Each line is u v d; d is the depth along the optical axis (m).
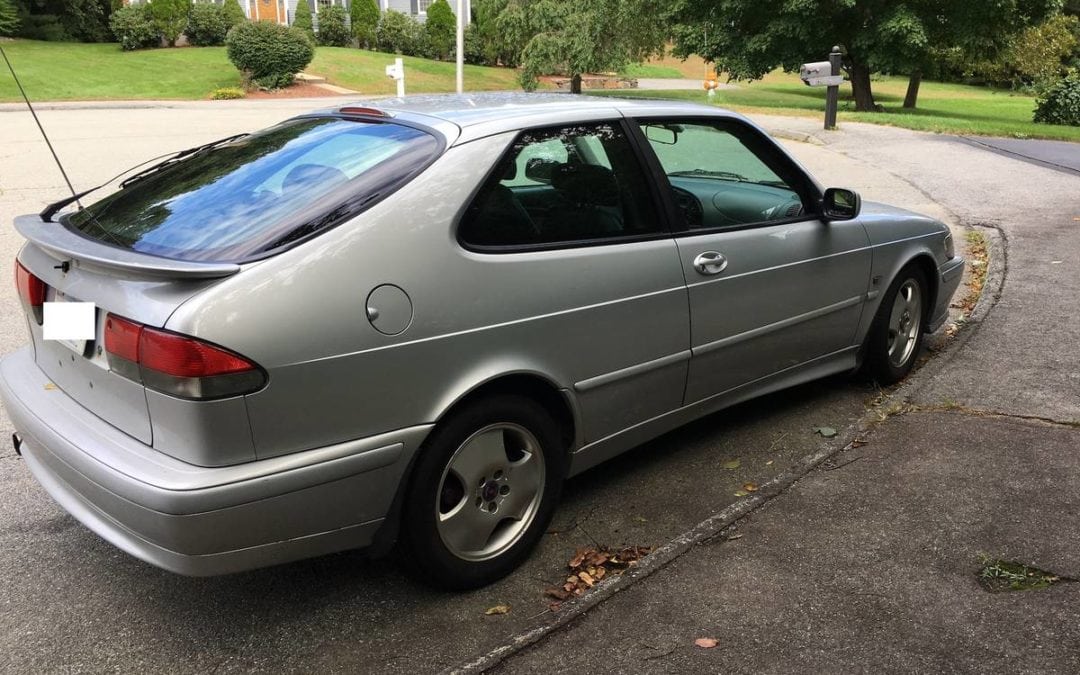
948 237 5.29
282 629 2.89
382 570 3.26
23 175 12.05
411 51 48.22
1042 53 43.75
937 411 4.43
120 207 3.24
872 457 3.95
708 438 4.39
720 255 3.80
